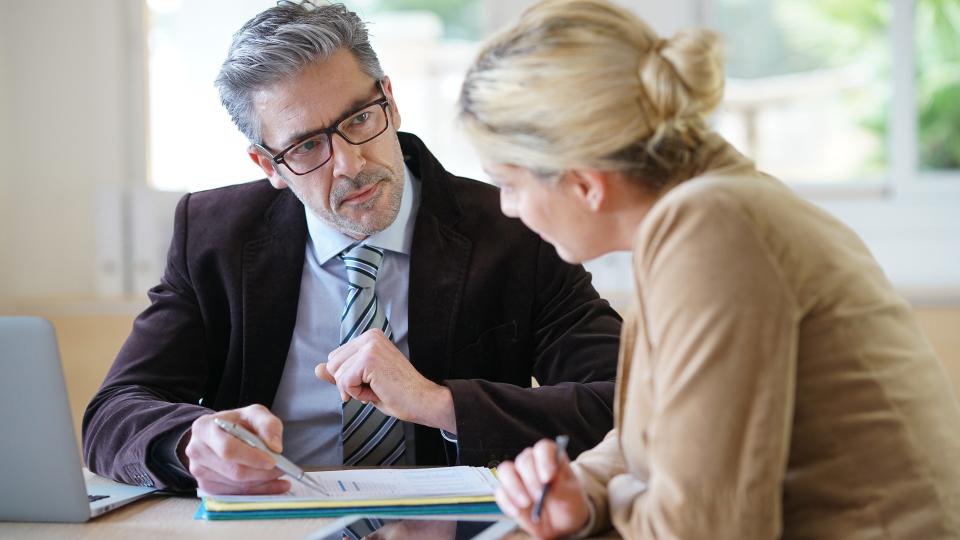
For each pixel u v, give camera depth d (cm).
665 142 112
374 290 198
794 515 108
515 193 120
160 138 425
